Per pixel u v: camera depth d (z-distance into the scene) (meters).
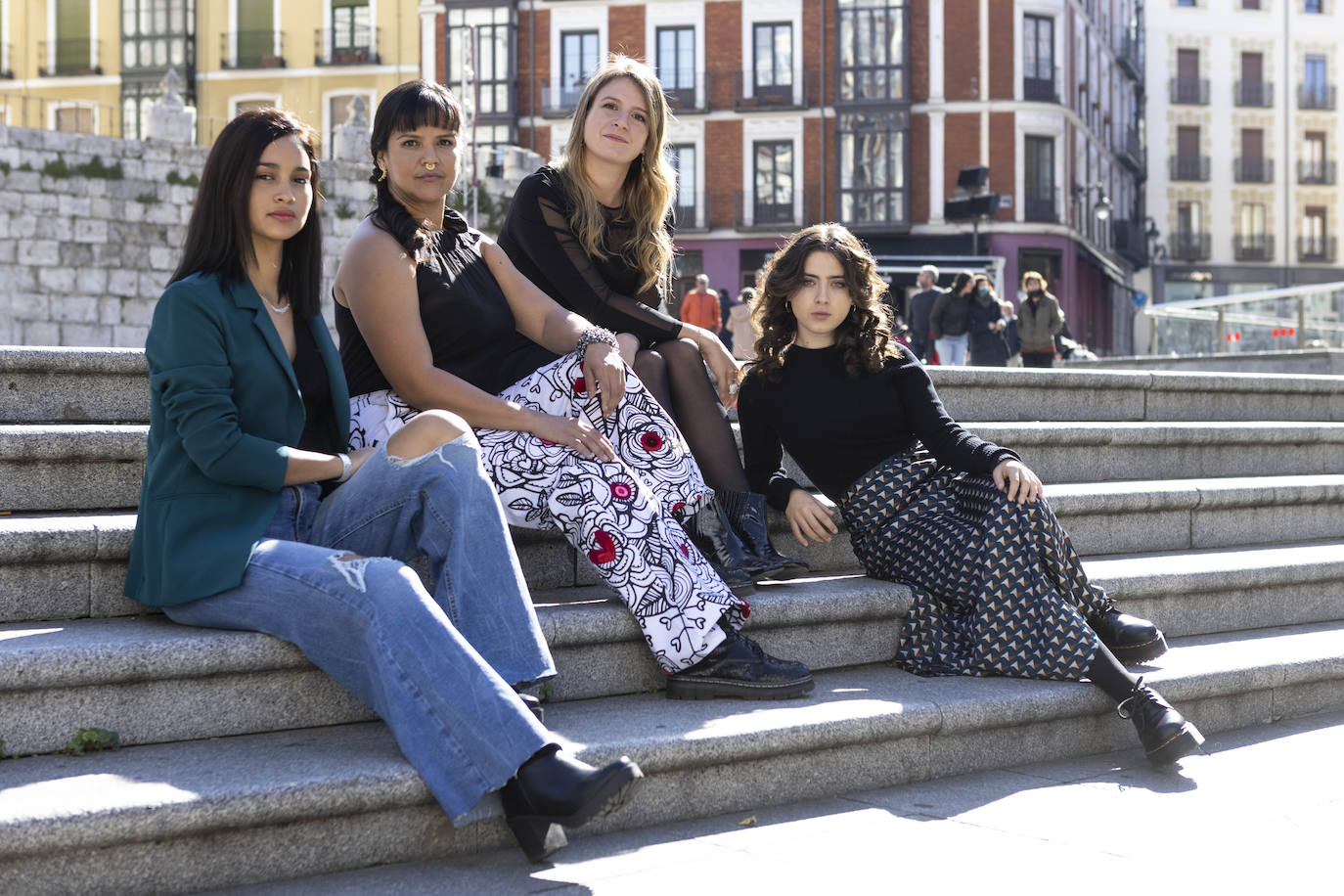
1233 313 14.66
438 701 2.74
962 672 3.94
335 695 3.14
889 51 33.28
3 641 2.90
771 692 3.50
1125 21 44.28
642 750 3.01
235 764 2.76
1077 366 15.09
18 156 20.00
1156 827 3.10
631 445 3.69
